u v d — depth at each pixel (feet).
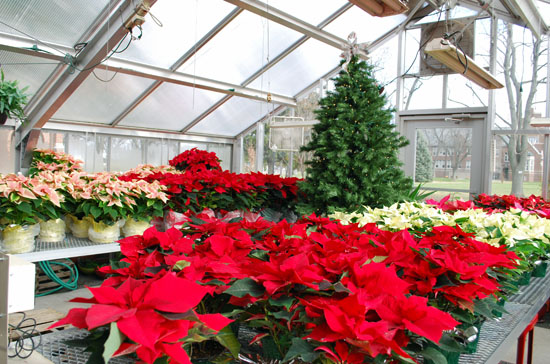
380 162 8.60
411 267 2.65
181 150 27.12
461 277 2.59
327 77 25.08
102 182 8.18
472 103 19.07
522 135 17.78
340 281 2.20
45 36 15.55
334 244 2.89
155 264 2.42
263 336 2.38
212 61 20.49
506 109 18.17
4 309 2.61
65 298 10.33
